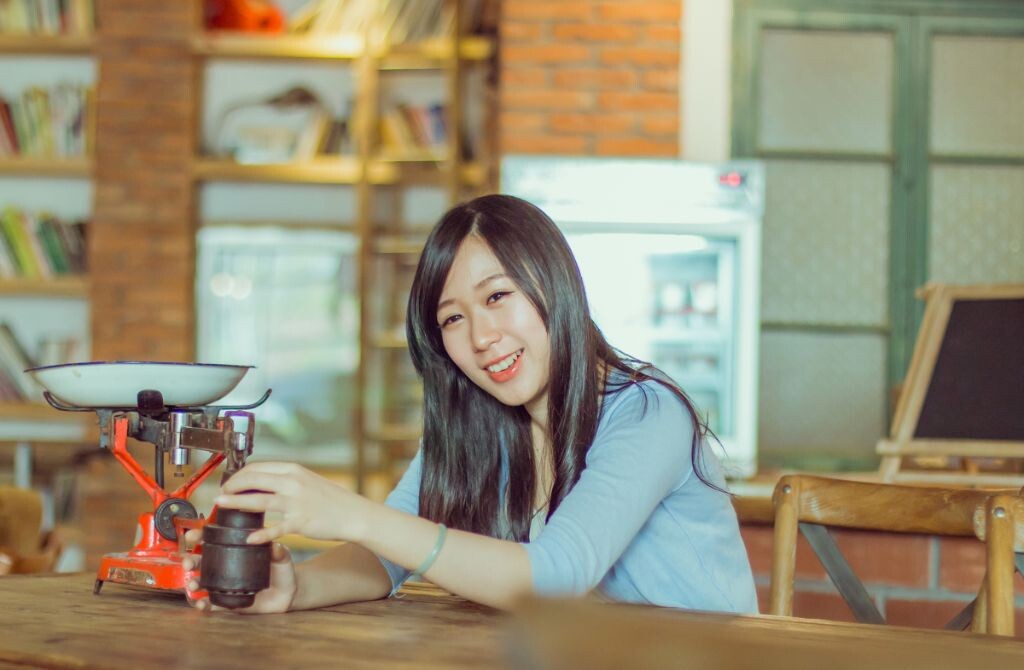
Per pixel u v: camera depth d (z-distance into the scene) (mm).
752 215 3754
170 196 4500
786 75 4605
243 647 960
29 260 4570
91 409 1324
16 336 4680
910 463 2449
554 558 1121
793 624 1091
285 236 4730
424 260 1411
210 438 1193
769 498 2074
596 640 363
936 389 2285
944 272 4602
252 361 4699
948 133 4613
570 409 1350
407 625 1106
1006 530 1297
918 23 4594
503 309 1354
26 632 1036
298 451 4672
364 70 4523
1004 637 1027
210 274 4715
